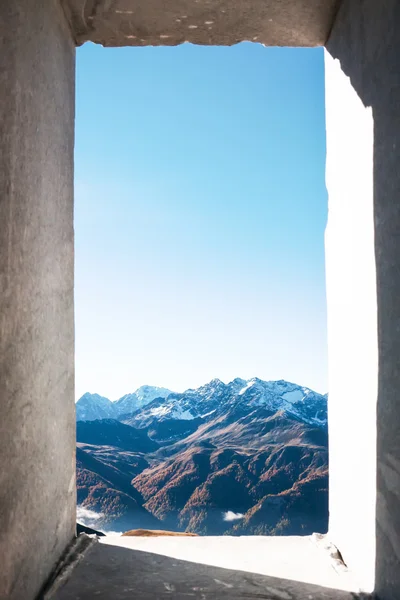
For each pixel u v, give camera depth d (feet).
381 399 6.31
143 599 6.35
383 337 6.24
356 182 7.38
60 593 6.40
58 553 7.16
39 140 6.55
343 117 8.08
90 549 7.87
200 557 7.80
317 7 8.45
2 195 5.17
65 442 7.59
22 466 5.66
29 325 5.99
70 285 8.07
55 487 7.03
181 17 8.77
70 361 7.97
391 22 6.03
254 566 7.48
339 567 7.37
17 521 5.49
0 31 5.24
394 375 5.90
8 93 5.42
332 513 8.54
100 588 6.60
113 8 8.46
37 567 6.20
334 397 8.46
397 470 5.81
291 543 8.50
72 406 8.02
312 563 7.62
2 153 5.20
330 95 8.91
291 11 8.61
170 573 7.17
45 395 6.59
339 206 8.29
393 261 5.94
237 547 8.29
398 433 5.79
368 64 6.87
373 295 6.61
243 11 8.66
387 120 6.14
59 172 7.56
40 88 6.66
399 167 5.77
